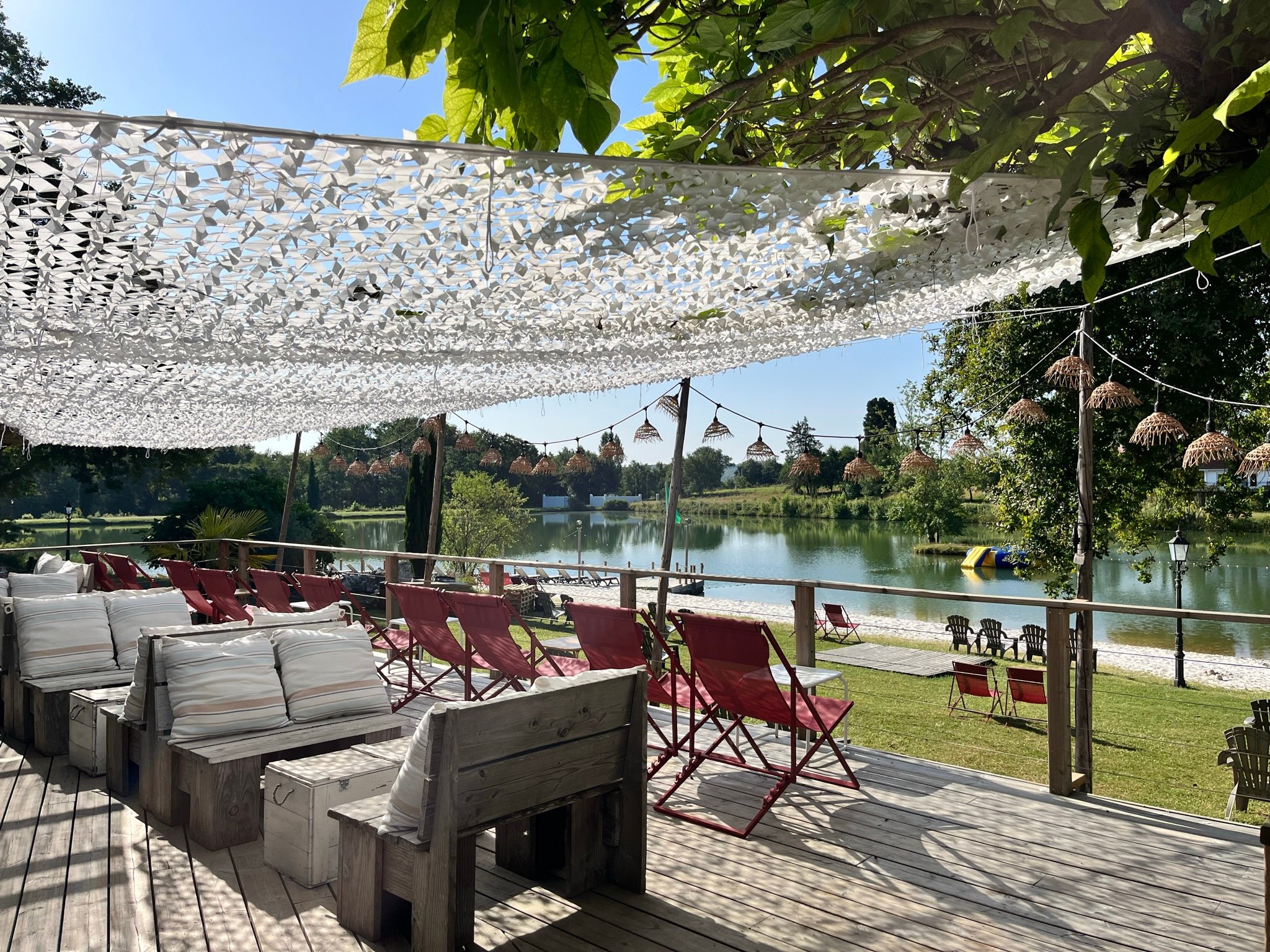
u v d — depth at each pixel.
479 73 1.22
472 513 27.42
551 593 17.30
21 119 1.45
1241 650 15.34
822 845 3.10
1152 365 10.84
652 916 2.55
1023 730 8.32
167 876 2.76
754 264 2.72
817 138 2.11
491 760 2.31
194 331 3.26
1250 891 2.73
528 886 2.74
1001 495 12.50
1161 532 12.27
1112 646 15.77
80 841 3.04
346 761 2.92
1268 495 11.20
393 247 2.23
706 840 3.16
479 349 3.92
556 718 2.46
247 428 7.74
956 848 3.07
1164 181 1.51
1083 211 1.42
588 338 3.72
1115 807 3.49
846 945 2.39
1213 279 10.32
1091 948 2.38
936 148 2.07
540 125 1.11
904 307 3.55
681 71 2.04
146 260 2.32
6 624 4.40
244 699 3.20
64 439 8.36
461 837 2.26
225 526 15.05
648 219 2.09
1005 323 11.53
